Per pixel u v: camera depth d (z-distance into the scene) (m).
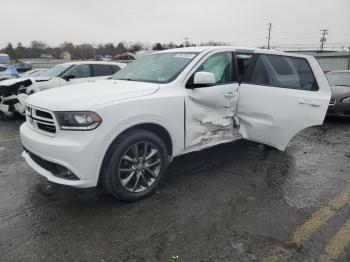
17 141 5.94
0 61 33.22
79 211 3.22
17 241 2.72
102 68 9.30
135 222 3.02
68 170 2.99
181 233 2.85
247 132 4.33
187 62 3.88
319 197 3.61
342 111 7.80
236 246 2.66
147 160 3.43
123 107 3.09
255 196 3.60
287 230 2.90
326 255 2.55
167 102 3.45
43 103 3.14
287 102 4.33
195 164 4.57
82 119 2.90
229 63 4.13
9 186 3.80
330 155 5.23
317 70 4.71
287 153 5.27
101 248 2.63
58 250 2.61
